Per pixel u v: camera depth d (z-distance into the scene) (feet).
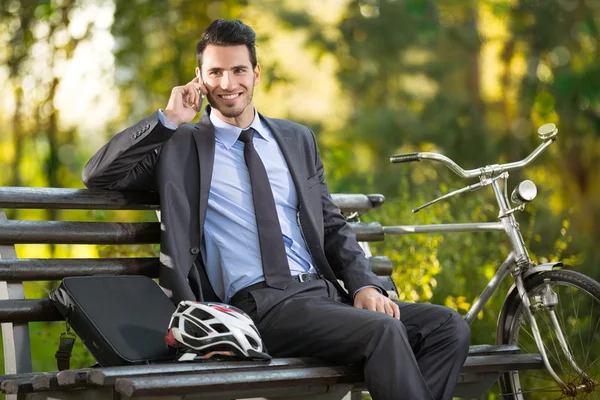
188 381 18.20
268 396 20.12
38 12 49.24
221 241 22.67
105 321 20.57
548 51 63.93
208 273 22.80
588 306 33.17
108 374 17.88
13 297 21.70
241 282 22.39
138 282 21.75
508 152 62.95
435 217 36.27
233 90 23.03
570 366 25.29
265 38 61.82
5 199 22.24
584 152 63.21
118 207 23.40
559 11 63.52
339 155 51.42
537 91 62.75
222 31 23.18
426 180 62.03
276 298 22.07
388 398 20.18
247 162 23.12
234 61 23.07
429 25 69.21
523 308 25.88
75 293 20.77
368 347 20.47
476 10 69.36
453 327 21.94
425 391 20.29
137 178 23.20
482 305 26.32
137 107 57.62
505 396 26.45
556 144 61.31
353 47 70.54
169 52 56.59
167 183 22.63
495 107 69.31
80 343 31.09
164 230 22.39
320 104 77.61
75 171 56.90
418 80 73.10
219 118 23.56
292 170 23.73
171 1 55.77
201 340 19.57
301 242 23.52
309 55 75.66
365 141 71.26
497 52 68.49
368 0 70.44
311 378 19.93
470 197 38.99
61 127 51.44
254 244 22.67
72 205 22.85
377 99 72.79
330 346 21.08
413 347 22.18
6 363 21.31
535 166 60.13
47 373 19.66
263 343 21.95
